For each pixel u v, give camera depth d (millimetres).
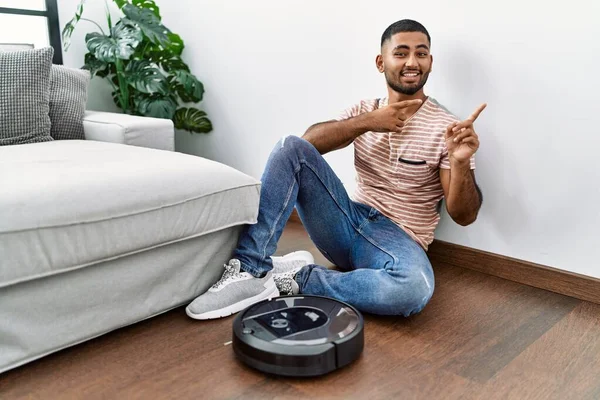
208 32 2570
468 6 1662
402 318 1452
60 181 1236
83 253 1212
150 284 1394
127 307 1352
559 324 1425
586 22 1451
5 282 1098
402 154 1591
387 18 1860
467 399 1080
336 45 2039
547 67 1541
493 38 1629
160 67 2820
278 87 2303
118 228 1267
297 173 1498
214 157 2713
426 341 1322
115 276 1312
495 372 1182
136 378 1156
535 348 1293
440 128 1533
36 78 1995
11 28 2580
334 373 1173
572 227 1581
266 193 1512
